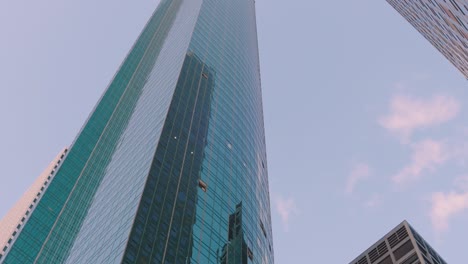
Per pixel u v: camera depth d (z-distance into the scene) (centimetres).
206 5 18775
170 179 9031
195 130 11044
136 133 11994
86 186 17262
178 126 10644
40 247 14712
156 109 11869
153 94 13388
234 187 10725
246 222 10200
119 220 8312
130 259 6975
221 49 16500
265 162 14488
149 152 9706
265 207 12294
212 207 9406
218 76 14475
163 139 9856
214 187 9988
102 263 7506
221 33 17775
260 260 9944
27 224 14938
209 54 15262
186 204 8819
